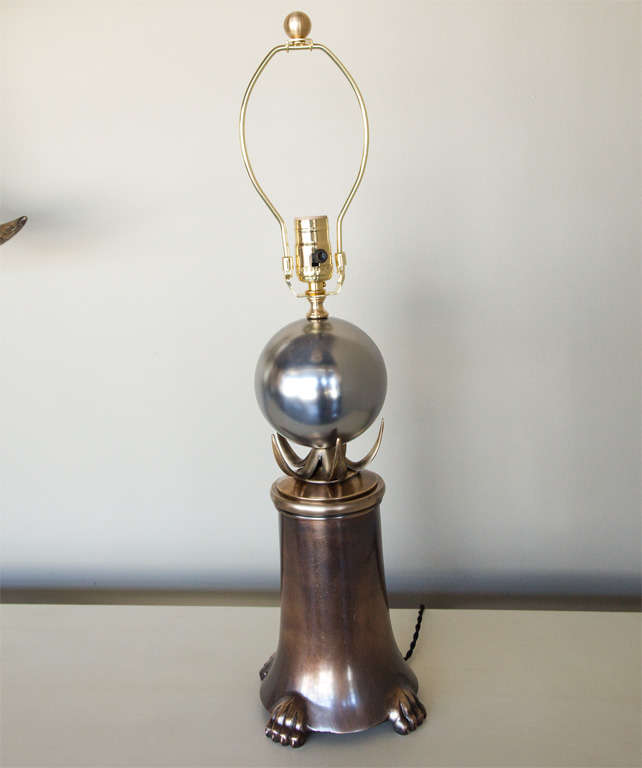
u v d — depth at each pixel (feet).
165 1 2.68
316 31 2.66
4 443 3.03
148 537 3.08
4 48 2.72
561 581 2.99
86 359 2.95
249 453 2.99
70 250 2.85
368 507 2.07
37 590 3.15
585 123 2.67
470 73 2.66
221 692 2.33
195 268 2.85
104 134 2.76
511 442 2.91
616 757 1.98
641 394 2.84
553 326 2.81
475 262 2.78
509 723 2.14
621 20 2.61
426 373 2.87
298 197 2.77
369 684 2.12
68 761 2.02
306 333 2.01
